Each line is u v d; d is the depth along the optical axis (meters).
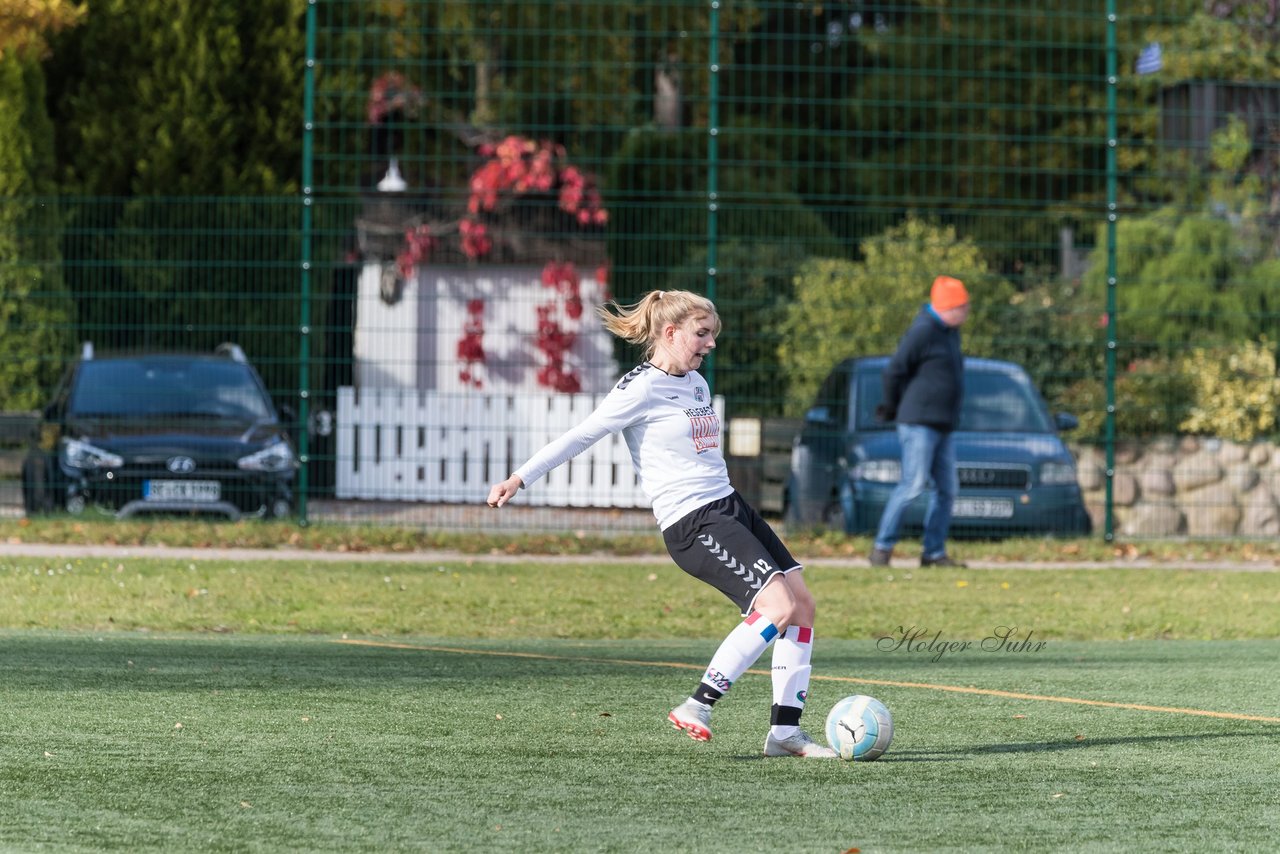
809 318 62.94
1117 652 34.12
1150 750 22.72
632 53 87.19
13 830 17.22
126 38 71.00
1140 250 66.06
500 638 35.75
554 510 57.94
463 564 48.62
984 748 22.86
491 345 76.44
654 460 22.06
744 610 21.70
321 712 25.05
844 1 96.06
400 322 75.25
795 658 22.12
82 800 18.67
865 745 21.64
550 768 20.98
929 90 93.44
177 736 22.77
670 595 42.62
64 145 71.81
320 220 66.88
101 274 61.53
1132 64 91.06
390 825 17.67
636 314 22.27
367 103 74.31
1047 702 27.16
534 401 59.41
